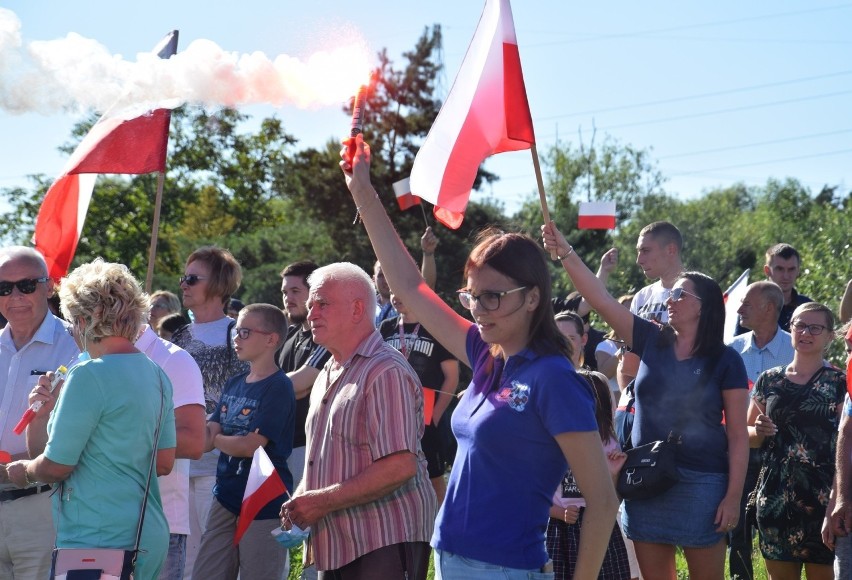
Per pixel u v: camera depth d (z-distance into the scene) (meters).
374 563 4.05
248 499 4.66
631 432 5.32
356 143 3.99
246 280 28.86
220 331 6.35
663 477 4.75
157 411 4.05
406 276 3.91
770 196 63.22
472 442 3.30
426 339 6.82
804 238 30.19
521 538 3.19
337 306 4.21
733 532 6.39
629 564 5.46
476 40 4.63
